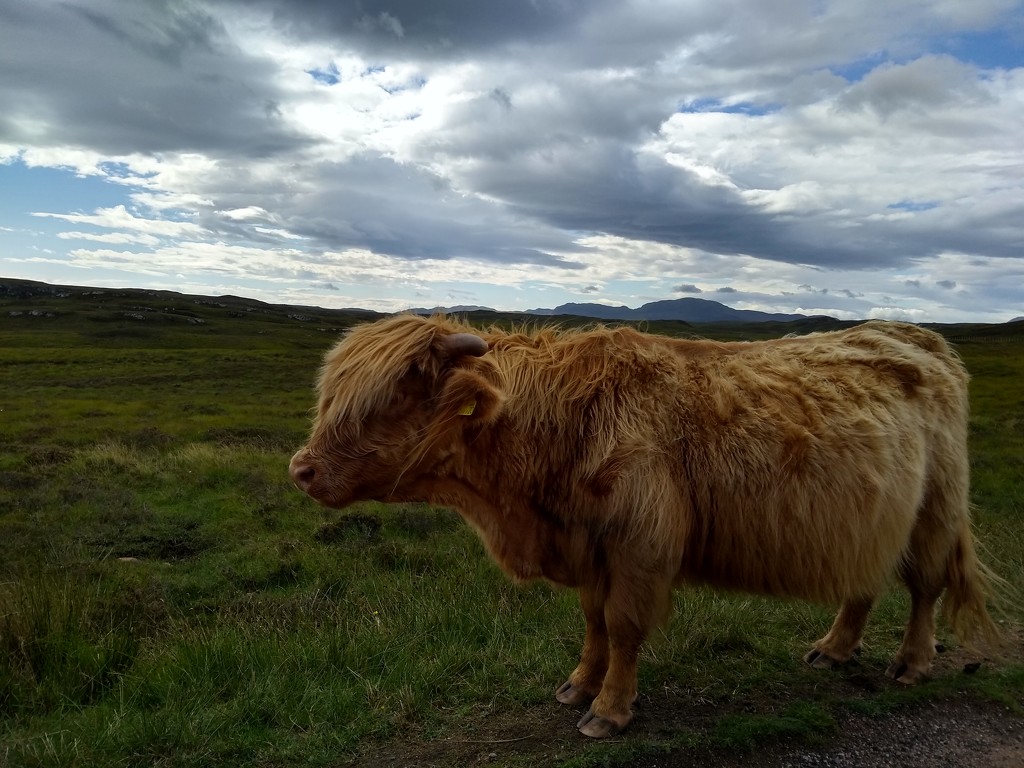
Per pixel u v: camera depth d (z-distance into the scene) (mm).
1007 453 14562
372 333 3654
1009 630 5266
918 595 4418
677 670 4395
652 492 3457
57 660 4820
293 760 3502
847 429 3758
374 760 3467
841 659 4562
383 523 9180
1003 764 3389
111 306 105500
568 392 3666
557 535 3725
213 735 3686
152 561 8070
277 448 15875
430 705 4000
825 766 3338
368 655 4645
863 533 3732
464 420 3533
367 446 3494
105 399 28391
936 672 4484
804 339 4473
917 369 4273
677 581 3898
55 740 3686
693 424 3662
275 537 8828
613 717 3623
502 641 4879
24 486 11391
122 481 11961
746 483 3582
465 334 3533
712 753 3402
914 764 3375
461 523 9172
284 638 5172
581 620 5281
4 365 45344
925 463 4152
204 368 46344
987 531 8016
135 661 4895
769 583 3744
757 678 4324
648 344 4020
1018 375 37469
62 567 7289
